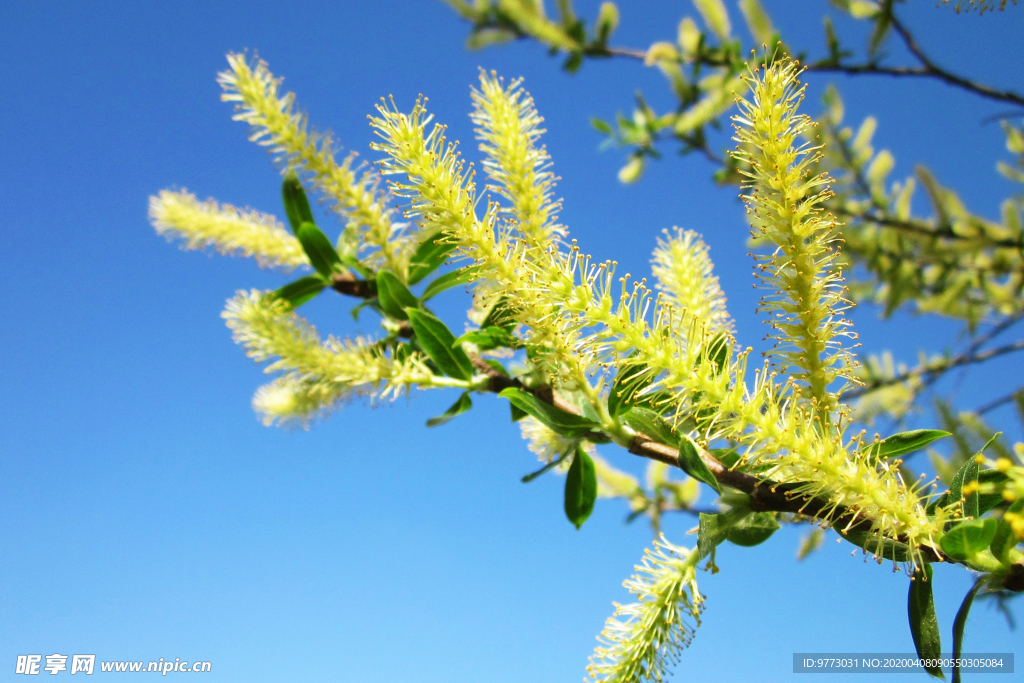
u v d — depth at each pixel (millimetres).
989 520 182
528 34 410
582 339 204
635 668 221
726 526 204
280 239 272
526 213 214
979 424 266
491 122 217
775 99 196
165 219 268
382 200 253
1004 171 409
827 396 199
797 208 197
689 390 198
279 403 272
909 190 412
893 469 193
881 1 354
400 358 253
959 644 188
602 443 216
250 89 248
